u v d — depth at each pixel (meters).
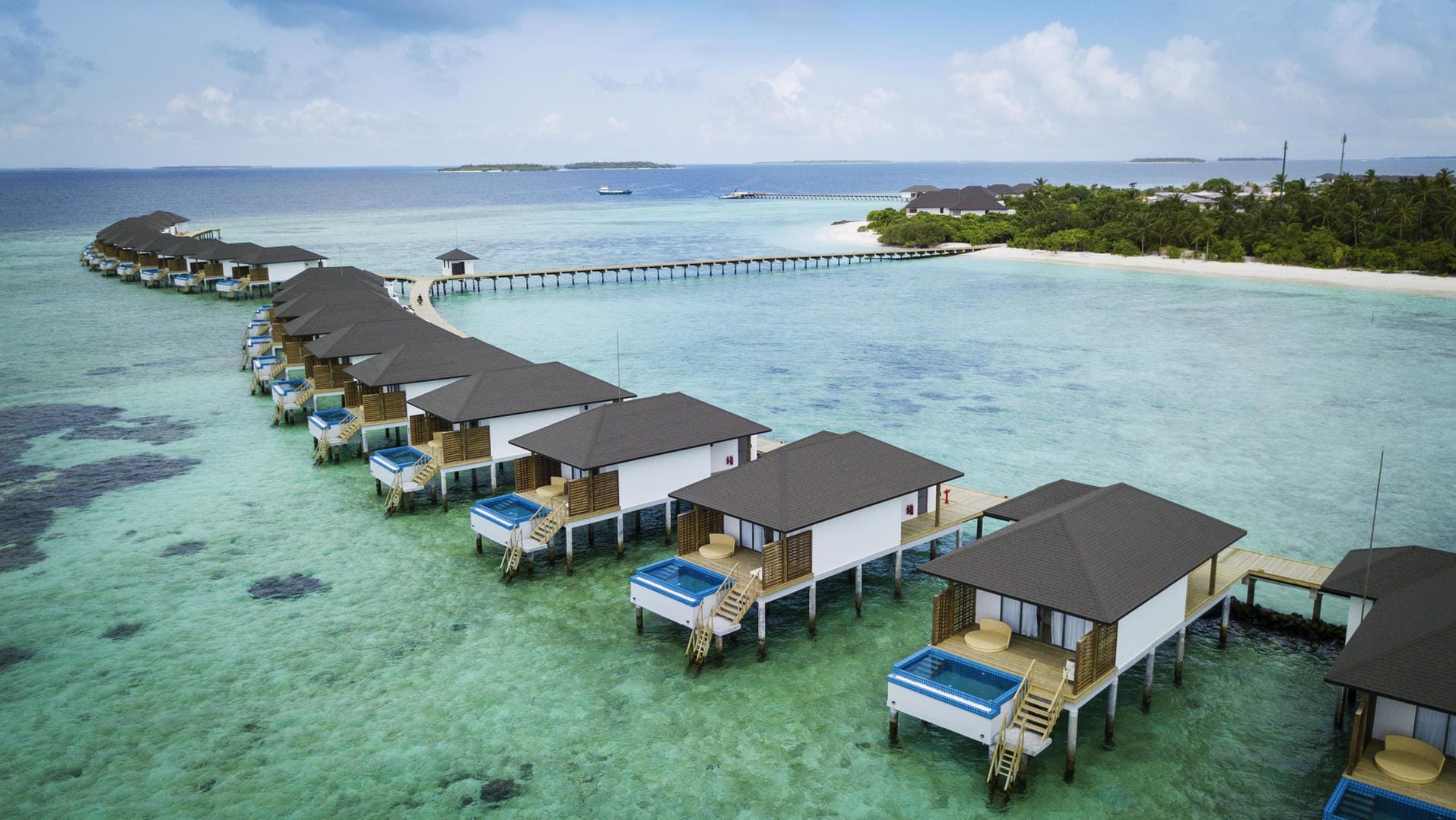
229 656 25.41
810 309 89.38
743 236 168.25
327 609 28.16
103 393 56.03
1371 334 72.69
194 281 96.19
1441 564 21.31
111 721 22.30
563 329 78.69
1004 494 37.59
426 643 26.06
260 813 18.89
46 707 22.91
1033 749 18.78
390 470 36.28
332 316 51.94
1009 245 138.75
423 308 81.31
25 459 43.34
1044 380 59.06
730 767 20.33
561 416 37.19
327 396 51.94
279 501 37.62
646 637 26.28
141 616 27.81
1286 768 20.16
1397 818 16.28
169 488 39.38
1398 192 115.50
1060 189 175.88
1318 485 38.91
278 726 22.06
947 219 147.62
